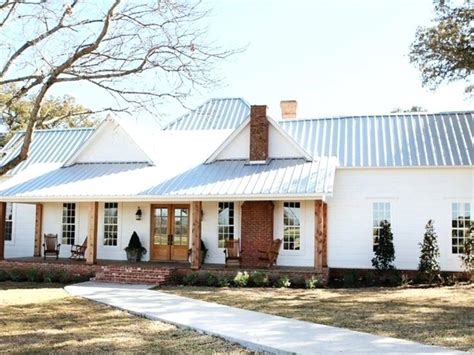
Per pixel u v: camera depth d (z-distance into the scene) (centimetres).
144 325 1224
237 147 2434
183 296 1681
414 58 2386
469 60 2255
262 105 2367
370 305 1525
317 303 1560
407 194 2238
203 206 2416
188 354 959
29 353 972
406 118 2539
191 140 2736
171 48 1156
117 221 2531
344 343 1002
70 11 1137
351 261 2256
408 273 2167
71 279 2100
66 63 1080
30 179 2436
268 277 2022
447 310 1437
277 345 981
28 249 2694
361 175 2288
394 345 986
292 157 2358
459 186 2194
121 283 2059
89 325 1224
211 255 2384
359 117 2628
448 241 2188
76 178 2402
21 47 1154
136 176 2353
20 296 1675
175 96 1187
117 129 2595
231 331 1120
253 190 2056
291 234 2311
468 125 2402
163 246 2462
